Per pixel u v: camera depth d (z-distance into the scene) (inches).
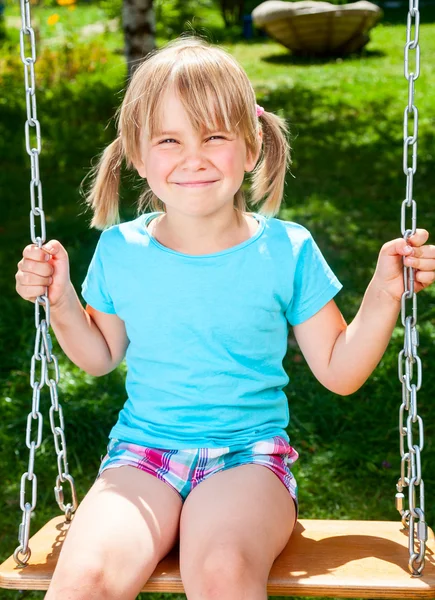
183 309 91.0
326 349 92.9
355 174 316.5
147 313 92.1
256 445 88.8
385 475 142.5
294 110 427.8
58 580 75.5
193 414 90.0
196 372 90.3
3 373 174.7
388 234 251.6
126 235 95.7
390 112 420.5
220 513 80.6
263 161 100.3
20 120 389.7
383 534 91.1
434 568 82.8
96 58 526.6
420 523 81.4
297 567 82.9
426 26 685.9
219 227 92.5
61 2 694.5
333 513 133.2
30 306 202.4
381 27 688.4
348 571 82.0
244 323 90.7
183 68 87.1
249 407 90.7
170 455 88.5
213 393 90.0
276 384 92.7
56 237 245.8
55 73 494.6
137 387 93.3
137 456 89.1
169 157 88.0
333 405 160.1
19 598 117.0
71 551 77.5
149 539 80.0
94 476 144.5
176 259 92.0
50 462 147.2
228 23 709.9
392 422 156.7
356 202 280.5
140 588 78.5
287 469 89.9
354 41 586.9
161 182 89.0
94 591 74.5
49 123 383.9
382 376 170.7
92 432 153.6
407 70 82.6
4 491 139.5
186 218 91.7
